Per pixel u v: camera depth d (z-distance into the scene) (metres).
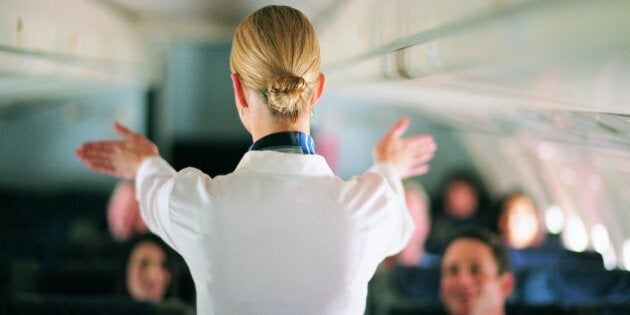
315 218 1.81
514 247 6.12
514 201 6.14
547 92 2.36
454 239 3.86
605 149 3.69
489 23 1.92
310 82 1.82
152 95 8.34
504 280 3.82
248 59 1.80
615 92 1.98
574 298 4.92
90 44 4.61
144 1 5.48
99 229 8.77
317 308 1.81
